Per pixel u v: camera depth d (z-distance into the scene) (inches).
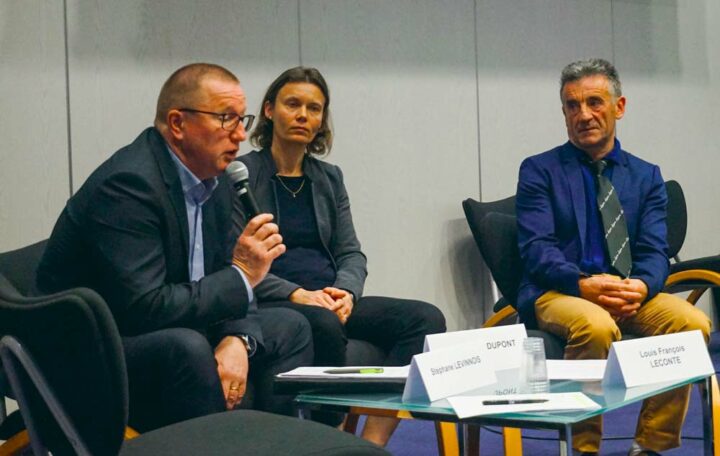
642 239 162.6
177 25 195.9
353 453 76.5
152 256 113.7
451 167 231.8
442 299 229.3
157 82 193.9
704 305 279.4
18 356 75.7
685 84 273.9
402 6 225.5
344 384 101.2
